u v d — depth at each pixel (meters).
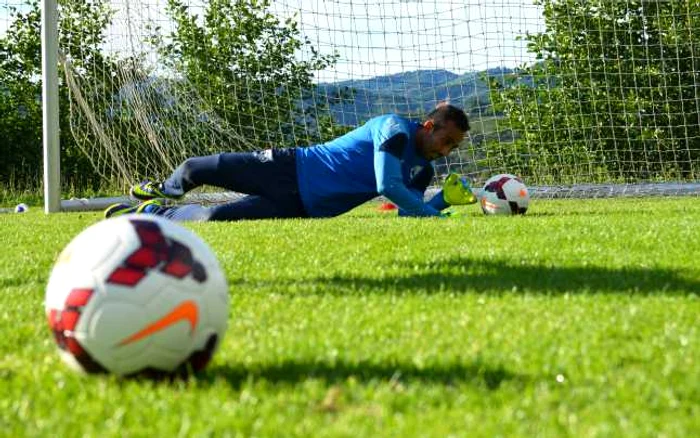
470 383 2.14
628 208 9.09
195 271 2.23
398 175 7.08
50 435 1.82
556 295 3.45
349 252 4.78
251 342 2.67
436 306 3.22
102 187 14.66
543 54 14.09
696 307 3.16
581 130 14.28
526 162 14.10
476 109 13.73
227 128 11.88
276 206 7.40
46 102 9.73
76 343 2.18
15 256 5.01
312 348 2.52
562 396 2.04
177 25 11.90
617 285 3.67
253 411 1.95
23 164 15.70
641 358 2.38
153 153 11.06
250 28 12.55
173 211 7.54
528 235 5.51
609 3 14.00
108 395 2.09
